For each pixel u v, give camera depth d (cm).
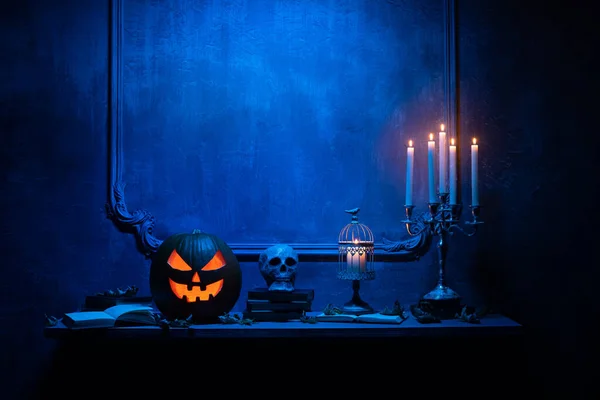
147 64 257
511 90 258
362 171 258
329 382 254
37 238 252
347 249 231
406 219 257
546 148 257
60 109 254
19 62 254
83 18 257
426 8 260
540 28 259
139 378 253
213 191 256
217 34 259
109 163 254
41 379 250
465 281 255
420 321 218
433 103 259
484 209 256
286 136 258
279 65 259
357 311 229
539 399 253
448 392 254
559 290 254
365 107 259
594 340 253
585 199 255
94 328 208
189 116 257
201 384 253
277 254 231
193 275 217
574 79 258
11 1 255
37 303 251
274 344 255
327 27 259
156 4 259
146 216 254
